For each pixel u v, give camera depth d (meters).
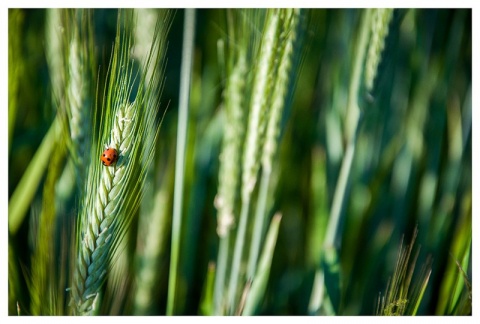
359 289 0.56
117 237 0.48
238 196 0.52
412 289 0.49
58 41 0.52
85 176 0.50
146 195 0.54
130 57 0.48
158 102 0.49
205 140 0.58
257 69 0.51
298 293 0.57
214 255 0.56
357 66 0.52
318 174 0.57
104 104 0.47
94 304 0.48
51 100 0.57
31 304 0.50
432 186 0.57
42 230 0.50
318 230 0.57
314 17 0.57
